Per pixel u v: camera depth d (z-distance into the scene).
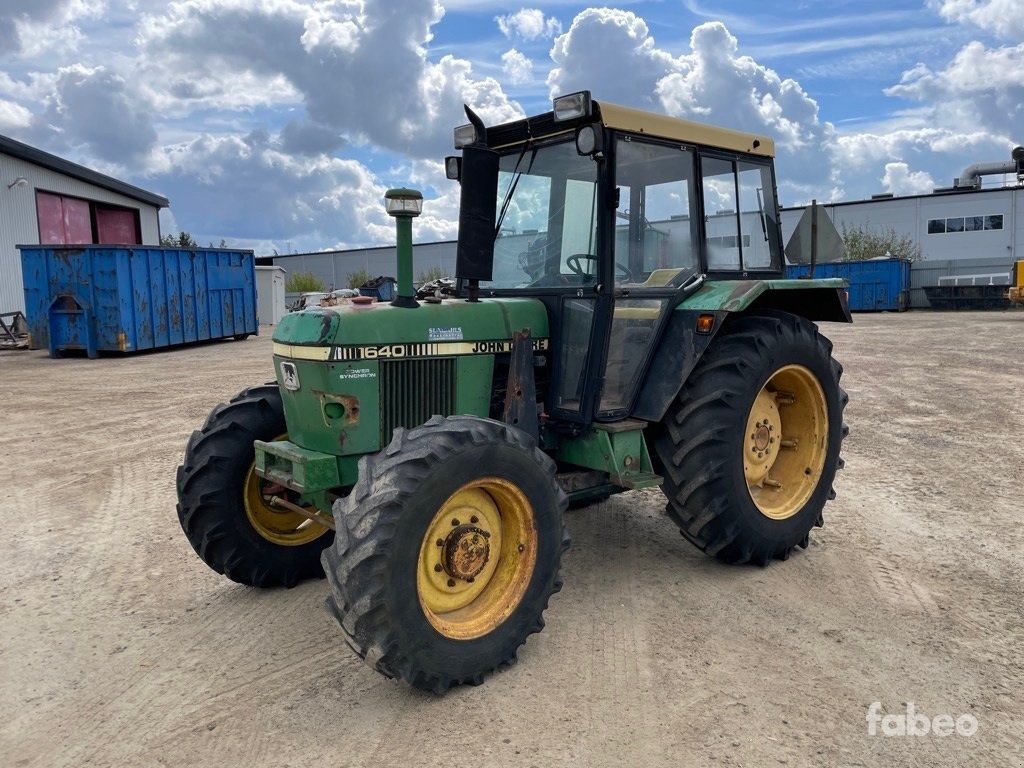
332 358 3.55
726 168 4.63
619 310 4.05
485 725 2.95
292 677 3.35
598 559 4.60
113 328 15.98
